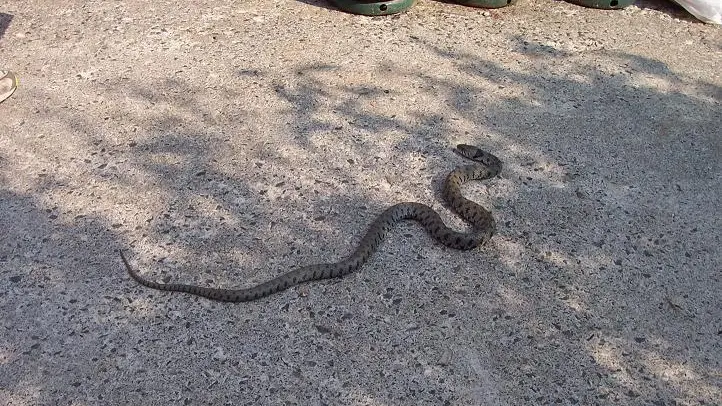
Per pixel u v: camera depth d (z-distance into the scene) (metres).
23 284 1.26
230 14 1.95
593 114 1.66
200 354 1.17
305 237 1.35
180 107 1.64
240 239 1.34
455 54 1.83
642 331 1.21
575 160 1.53
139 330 1.20
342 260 1.30
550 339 1.20
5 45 1.82
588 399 1.12
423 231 1.37
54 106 1.64
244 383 1.13
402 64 1.79
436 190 1.46
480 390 1.13
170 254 1.31
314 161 1.51
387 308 1.24
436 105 1.67
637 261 1.32
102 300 1.24
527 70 1.78
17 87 1.69
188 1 2.01
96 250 1.32
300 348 1.18
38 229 1.35
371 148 1.54
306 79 1.73
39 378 1.13
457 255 1.33
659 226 1.39
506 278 1.29
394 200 1.43
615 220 1.40
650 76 1.78
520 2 2.03
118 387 1.12
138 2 2.00
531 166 1.51
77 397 1.11
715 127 1.63
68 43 1.84
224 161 1.50
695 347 1.19
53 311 1.22
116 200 1.41
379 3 1.92
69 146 1.53
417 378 1.14
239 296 1.23
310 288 1.26
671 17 1.99
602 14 1.99
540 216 1.40
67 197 1.42
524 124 1.62
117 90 1.68
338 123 1.61
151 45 1.83
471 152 1.51
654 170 1.51
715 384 1.14
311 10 1.98
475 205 1.39
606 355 1.18
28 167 1.48
